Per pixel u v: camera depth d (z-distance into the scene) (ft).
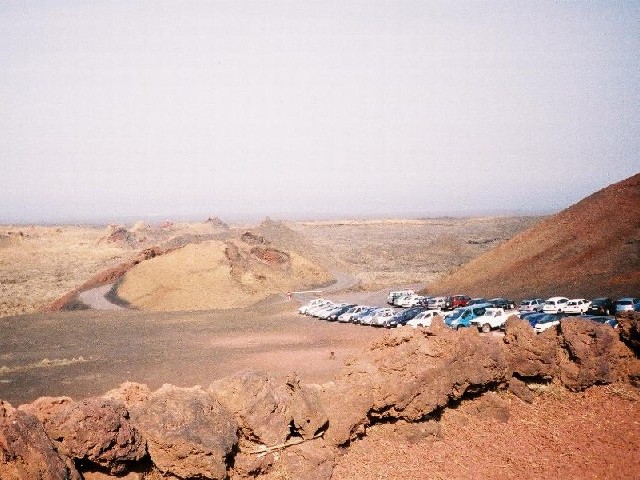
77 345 124.06
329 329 135.44
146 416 36.01
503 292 166.30
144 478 35.45
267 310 179.63
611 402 57.98
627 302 115.85
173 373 92.22
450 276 205.16
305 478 39.17
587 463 45.16
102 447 32.04
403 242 554.87
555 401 58.23
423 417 49.16
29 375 94.17
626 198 184.14
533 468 44.16
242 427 39.24
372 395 46.32
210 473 34.58
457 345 52.37
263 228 371.15
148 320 161.58
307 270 263.49
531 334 61.11
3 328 149.07
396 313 138.31
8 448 28.12
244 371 41.73
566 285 155.22
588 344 61.77
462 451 46.80
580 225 185.16
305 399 41.68
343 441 43.98
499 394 57.93
